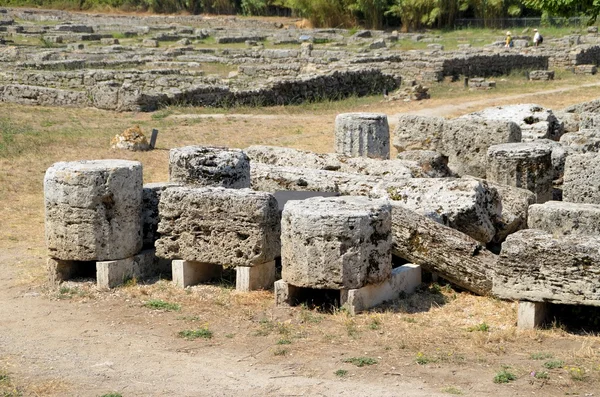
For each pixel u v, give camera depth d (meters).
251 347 9.83
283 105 32.41
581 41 52.06
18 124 27.31
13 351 9.92
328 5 66.38
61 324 10.80
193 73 38.88
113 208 11.98
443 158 17.94
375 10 64.81
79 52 47.56
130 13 82.00
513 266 10.05
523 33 58.31
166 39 58.38
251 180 14.88
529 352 9.32
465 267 11.37
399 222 11.77
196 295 11.66
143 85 34.31
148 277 12.50
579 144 16.34
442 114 29.84
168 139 25.67
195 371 9.18
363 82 36.03
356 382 8.66
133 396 8.55
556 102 31.72
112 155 23.22
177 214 11.94
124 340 10.18
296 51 46.88
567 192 13.96
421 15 63.38
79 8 84.50
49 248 12.21
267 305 11.13
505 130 17.14
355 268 10.60
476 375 8.71
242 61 45.56
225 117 29.47
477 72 41.00
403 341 9.74
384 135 19.28
